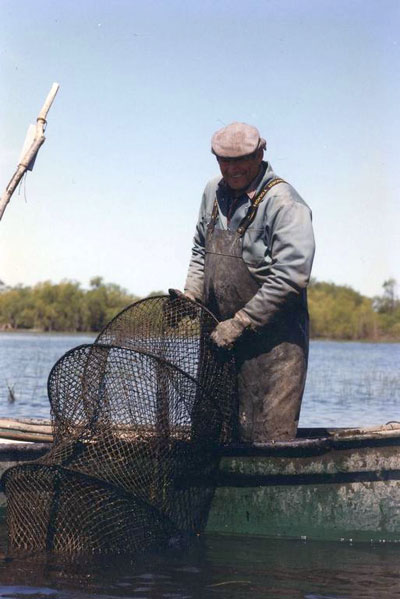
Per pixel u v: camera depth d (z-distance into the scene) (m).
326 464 5.64
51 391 5.84
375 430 6.16
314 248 5.61
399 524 5.60
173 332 5.87
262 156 5.73
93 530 5.37
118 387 5.62
